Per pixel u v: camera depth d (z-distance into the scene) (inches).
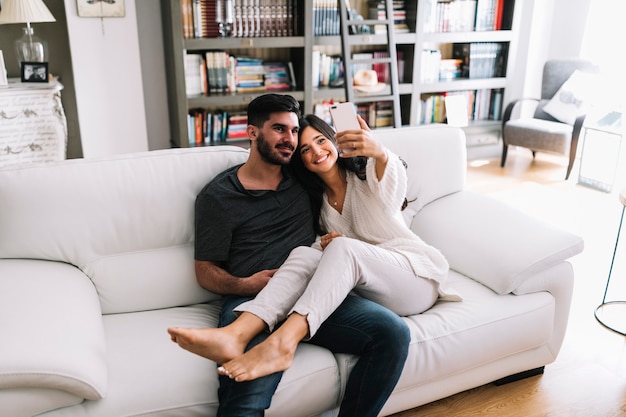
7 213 66.8
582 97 171.6
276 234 71.6
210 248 68.6
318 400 61.2
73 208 68.7
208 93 157.6
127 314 69.6
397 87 168.7
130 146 152.1
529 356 77.5
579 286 108.4
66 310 59.6
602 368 83.9
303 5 154.9
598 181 162.9
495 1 183.0
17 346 52.6
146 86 163.0
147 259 71.4
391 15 162.9
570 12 189.5
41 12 130.3
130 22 142.3
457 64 189.6
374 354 61.0
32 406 52.7
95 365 54.8
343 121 69.7
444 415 74.0
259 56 167.0
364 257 64.6
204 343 55.8
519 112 205.8
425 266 69.9
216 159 75.7
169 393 56.4
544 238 76.4
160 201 71.6
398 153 85.2
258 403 55.6
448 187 89.5
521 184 168.6
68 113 155.7
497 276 74.0
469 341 68.9
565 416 74.1
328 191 75.4
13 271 64.6
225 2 150.9
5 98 126.8
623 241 129.2
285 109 68.1
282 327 58.6
